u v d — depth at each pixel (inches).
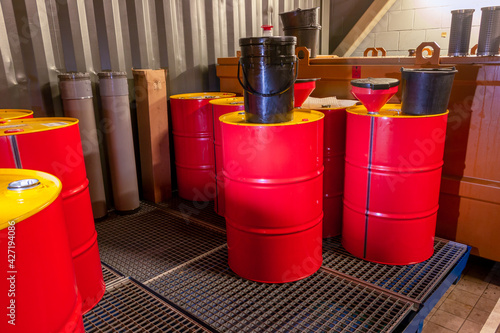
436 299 75.0
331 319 66.4
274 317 67.4
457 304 83.3
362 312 67.7
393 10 202.7
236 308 70.3
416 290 74.5
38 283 33.3
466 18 89.9
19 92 103.4
